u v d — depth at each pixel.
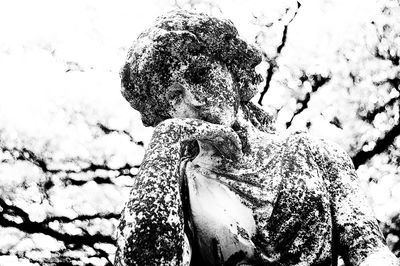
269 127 2.03
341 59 4.83
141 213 1.50
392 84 4.80
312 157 1.78
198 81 1.76
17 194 4.40
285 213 1.68
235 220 1.70
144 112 1.85
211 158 1.79
